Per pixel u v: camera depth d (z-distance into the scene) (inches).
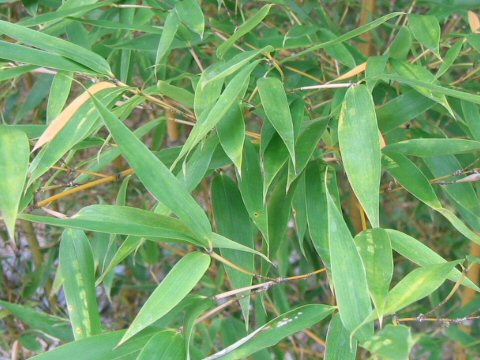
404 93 21.0
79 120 18.1
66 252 19.8
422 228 40.6
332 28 28.4
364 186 16.9
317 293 37.7
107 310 43.1
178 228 17.5
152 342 16.3
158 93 21.6
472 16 23.6
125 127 16.4
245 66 19.5
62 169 21.6
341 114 17.8
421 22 21.1
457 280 17.3
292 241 36.2
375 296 15.0
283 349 37.6
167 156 23.3
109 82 19.3
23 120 38.8
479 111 22.6
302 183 21.7
